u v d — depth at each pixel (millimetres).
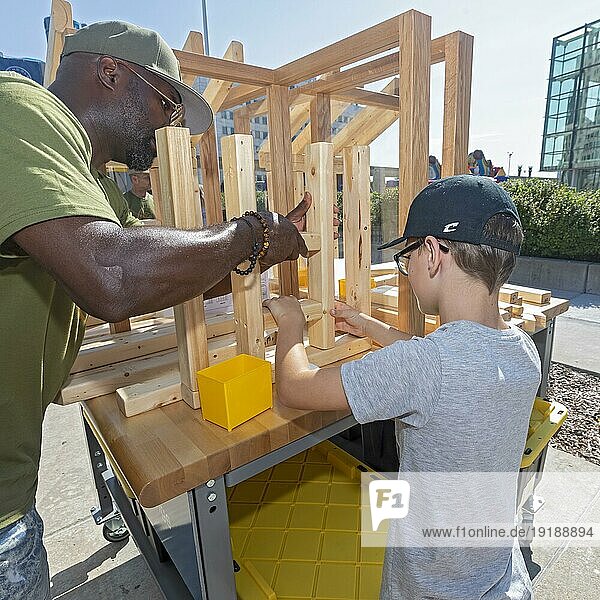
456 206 687
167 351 1161
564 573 1428
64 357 761
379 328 1068
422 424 674
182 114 917
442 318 742
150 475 660
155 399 877
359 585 1077
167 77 814
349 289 1163
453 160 1179
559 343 3461
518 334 728
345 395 667
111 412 879
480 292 697
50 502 1895
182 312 845
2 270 570
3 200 470
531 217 5871
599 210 5320
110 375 982
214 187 1516
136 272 520
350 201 1107
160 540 1168
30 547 694
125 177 1946
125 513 1431
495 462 702
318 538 1229
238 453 742
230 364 865
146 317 1387
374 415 659
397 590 807
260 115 1846
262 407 843
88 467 2123
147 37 791
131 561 1587
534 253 5945
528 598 839
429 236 713
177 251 558
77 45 759
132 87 781
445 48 1138
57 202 477
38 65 2463
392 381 640
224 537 783
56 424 2512
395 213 2236
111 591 1471
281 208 1496
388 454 1614
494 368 654
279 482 1463
